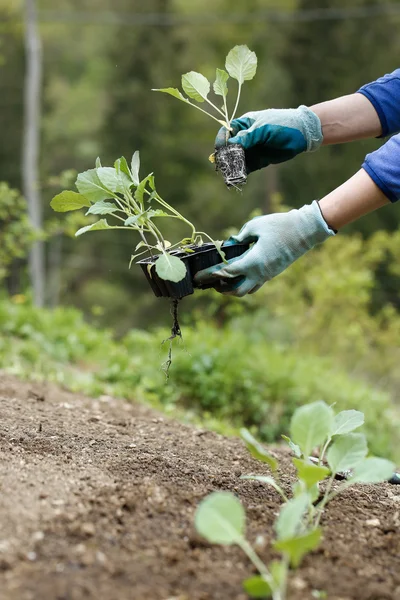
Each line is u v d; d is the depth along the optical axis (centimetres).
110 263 1800
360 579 203
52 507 211
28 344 454
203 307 1484
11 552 199
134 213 229
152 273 228
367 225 1497
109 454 242
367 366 692
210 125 1767
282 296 672
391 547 213
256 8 1820
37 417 270
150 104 1781
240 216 1673
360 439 216
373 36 1642
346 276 664
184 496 220
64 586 194
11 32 1781
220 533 194
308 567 204
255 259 229
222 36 1808
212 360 426
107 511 212
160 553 203
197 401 407
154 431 278
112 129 1798
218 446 270
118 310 1748
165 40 1806
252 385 427
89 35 1916
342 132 245
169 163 1786
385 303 1091
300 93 1670
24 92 1864
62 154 1834
